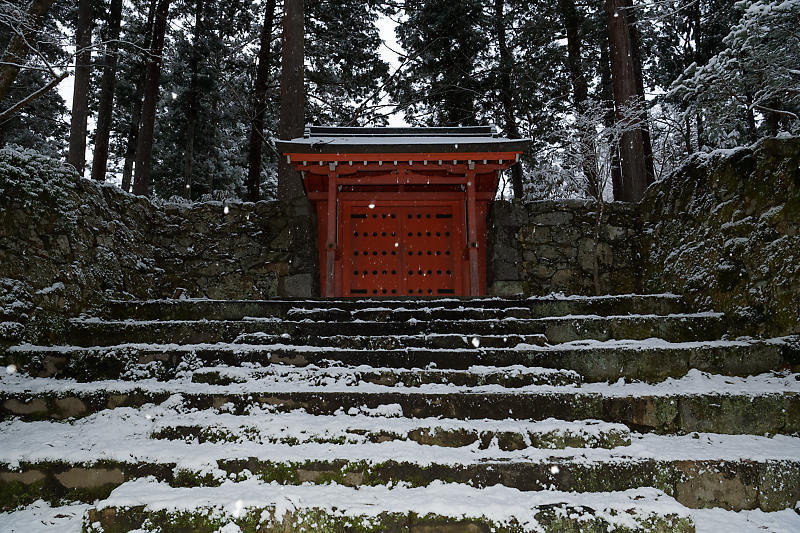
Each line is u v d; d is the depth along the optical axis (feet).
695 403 15.12
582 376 17.67
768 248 19.85
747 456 13.00
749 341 18.76
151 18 65.87
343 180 35.99
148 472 12.85
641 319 20.57
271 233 34.76
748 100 34.32
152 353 18.22
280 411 15.23
